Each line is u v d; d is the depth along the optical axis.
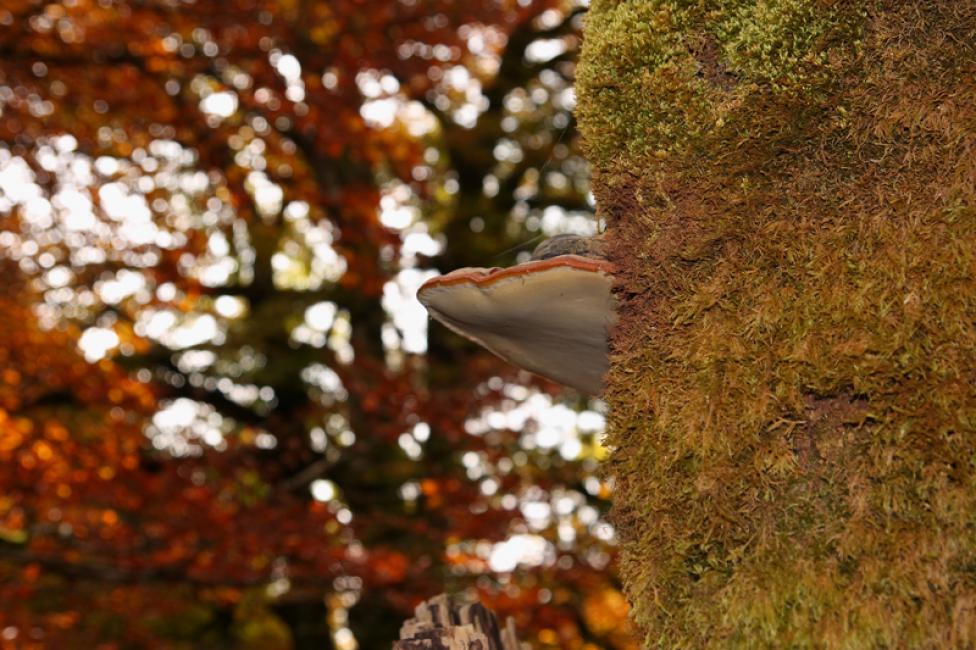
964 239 0.99
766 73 1.08
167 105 8.05
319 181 8.42
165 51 8.08
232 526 6.96
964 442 0.95
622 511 1.14
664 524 1.09
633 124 1.15
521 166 8.79
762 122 1.08
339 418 8.77
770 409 1.04
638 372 1.14
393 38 8.23
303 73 7.95
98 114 8.05
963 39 1.02
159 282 8.50
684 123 1.12
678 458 1.08
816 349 1.02
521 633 7.48
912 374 0.98
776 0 1.08
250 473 7.72
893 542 0.96
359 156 8.32
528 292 1.17
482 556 7.88
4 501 7.85
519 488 7.65
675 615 1.07
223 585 7.43
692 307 1.10
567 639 8.05
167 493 7.39
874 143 1.04
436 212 9.65
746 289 1.07
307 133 7.95
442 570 7.33
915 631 0.94
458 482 7.53
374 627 7.64
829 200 1.05
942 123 1.01
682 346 1.10
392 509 7.87
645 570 1.09
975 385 0.96
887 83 1.04
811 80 1.06
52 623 7.85
